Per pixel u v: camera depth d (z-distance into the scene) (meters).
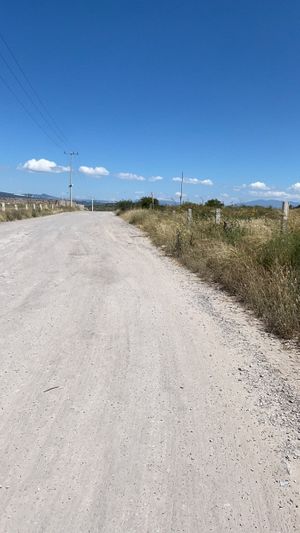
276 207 23.91
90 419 3.35
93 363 4.46
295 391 3.91
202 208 26.72
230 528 2.29
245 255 8.55
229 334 5.50
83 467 2.76
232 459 2.88
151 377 4.14
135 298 7.31
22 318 6.00
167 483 2.63
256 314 6.36
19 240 16.28
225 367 4.43
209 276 9.19
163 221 20.50
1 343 5.00
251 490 2.58
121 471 2.73
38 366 4.35
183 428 3.24
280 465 2.83
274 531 2.28
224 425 3.30
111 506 2.43
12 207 44.41
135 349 4.89
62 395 3.74
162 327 5.74
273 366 4.48
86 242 16.20
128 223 30.20
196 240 12.70
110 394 3.78
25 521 2.31
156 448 2.98
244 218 15.92
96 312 6.38
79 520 2.32
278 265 7.23
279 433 3.21
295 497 2.54
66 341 5.10
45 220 32.59
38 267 10.29
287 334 5.34
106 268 10.34
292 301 5.78
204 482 2.64
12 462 2.80
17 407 3.51
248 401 3.69
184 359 4.62
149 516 2.36
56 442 3.03
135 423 3.30
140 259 11.98
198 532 2.26
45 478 2.65
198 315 6.35
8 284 8.27
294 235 8.29
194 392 3.85
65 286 8.17
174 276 9.48
